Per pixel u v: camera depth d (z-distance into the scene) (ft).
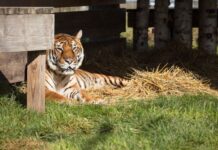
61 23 52.95
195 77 48.96
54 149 28.78
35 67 35.04
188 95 40.78
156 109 36.65
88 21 56.70
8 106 35.55
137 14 65.00
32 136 30.96
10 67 42.75
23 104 36.81
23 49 33.19
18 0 46.32
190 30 61.93
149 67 52.90
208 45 61.72
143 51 61.31
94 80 47.75
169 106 37.40
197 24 65.41
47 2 50.42
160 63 54.03
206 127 33.17
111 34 60.59
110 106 37.73
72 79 44.04
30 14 33.19
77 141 29.96
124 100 41.55
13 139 30.19
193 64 54.44
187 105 37.40
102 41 58.34
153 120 33.65
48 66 42.83
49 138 30.86
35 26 33.58
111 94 44.91
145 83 46.14
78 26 55.31
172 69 49.85
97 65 52.47
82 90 44.52
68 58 42.16
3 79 42.32
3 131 31.30
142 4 64.64
